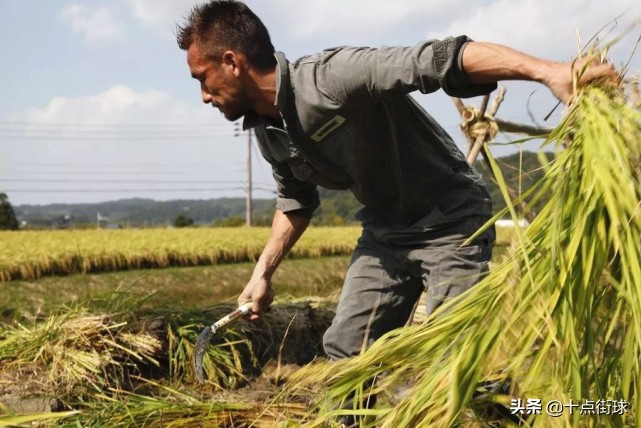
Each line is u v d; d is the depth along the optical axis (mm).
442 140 2910
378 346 2078
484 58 2260
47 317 5152
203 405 3045
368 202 3051
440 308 2014
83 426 3068
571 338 1711
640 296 1665
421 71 2367
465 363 1797
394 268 3105
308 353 5535
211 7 2762
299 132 2736
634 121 1785
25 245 18016
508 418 2039
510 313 1779
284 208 3398
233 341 5141
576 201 1807
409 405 1890
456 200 2934
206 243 20812
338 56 2580
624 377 1751
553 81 2066
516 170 2111
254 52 2729
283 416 2781
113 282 16188
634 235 1716
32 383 4086
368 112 2658
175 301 5613
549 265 1787
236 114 2928
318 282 16922
